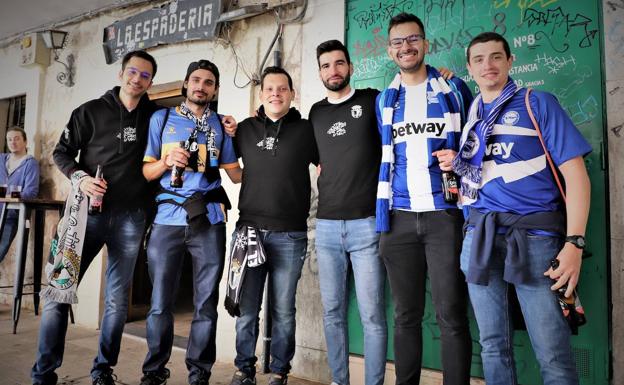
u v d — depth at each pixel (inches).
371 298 76.8
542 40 80.2
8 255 170.4
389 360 91.8
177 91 139.8
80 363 104.0
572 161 57.2
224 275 113.2
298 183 84.5
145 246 85.9
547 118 59.2
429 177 70.9
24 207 129.9
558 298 56.1
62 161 84.9
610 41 75.0
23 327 133.3
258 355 105.8
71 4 148.8
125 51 138.2
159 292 82.8
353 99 82.3
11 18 161.2
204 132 86.7
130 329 137.1
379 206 72.6
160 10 130.0
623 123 73.6
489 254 59.5
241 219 85.5
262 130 87.0
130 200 86.6
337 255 80.7
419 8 92.6
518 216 59.1
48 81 164.4
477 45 63.9
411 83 76.2
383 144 74.4
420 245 71.9
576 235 55.1
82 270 85.1
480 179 62.9
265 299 103.1
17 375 93.3
